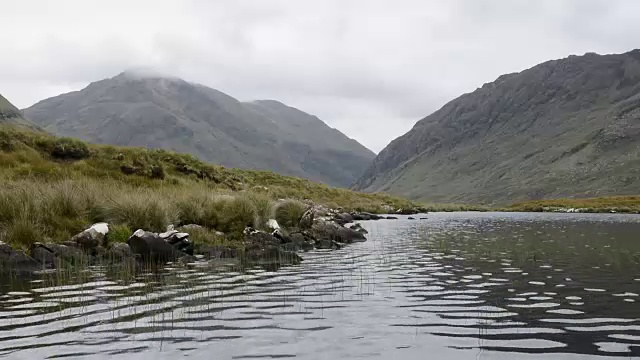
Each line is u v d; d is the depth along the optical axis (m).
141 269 13.03
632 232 30.27
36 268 12.58
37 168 28.34
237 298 9.43
